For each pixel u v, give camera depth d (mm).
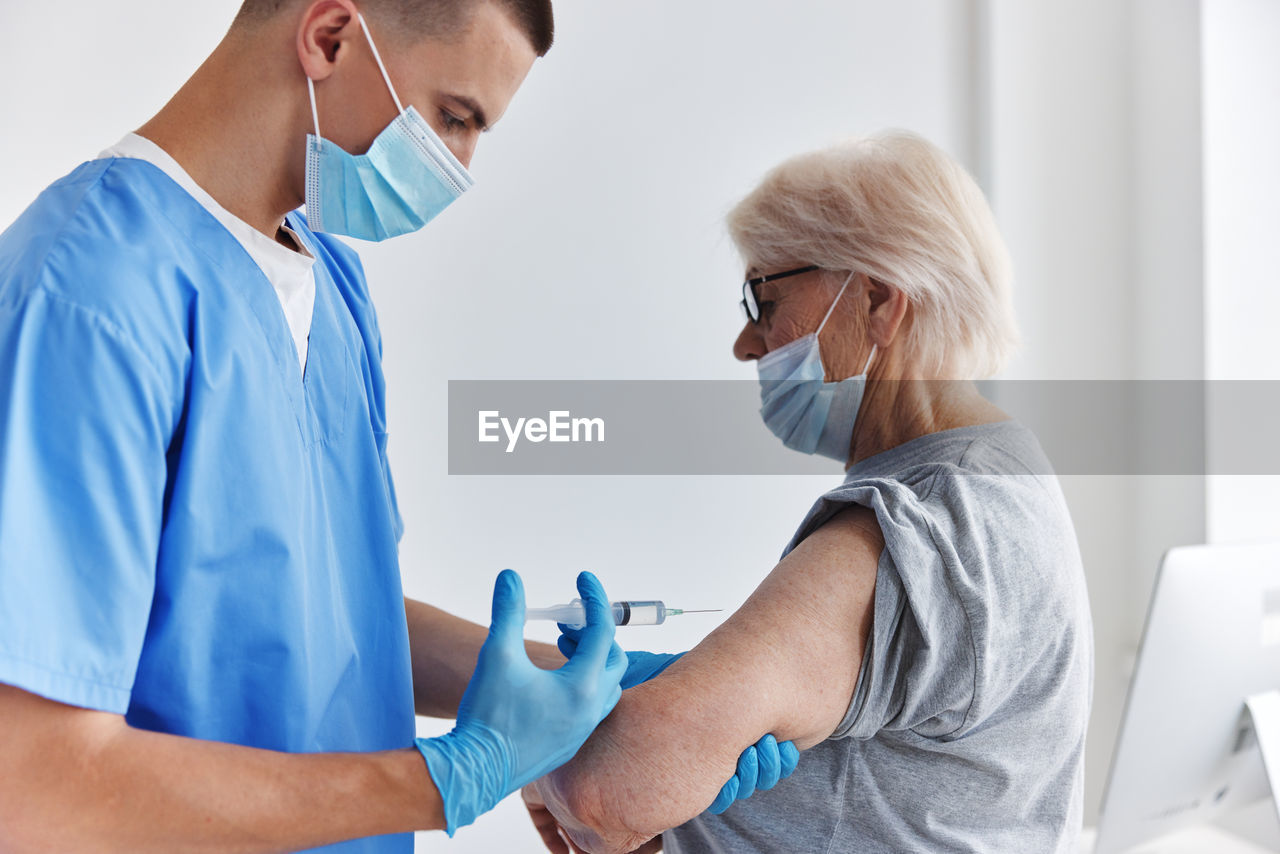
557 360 2051
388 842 1043
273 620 876
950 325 1036
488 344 2010
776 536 2201
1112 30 2463
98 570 714
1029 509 952
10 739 683
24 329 728
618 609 1013
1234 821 2014
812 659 848
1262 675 1374
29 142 1709
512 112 2020
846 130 2244
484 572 2014
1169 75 2357
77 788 684
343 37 876
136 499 743
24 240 796
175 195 876
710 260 2143
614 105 2082
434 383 1979
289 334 939
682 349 2131
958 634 864
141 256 806
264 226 967
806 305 1077
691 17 2131
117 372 749
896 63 2289
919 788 918
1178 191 2342
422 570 1978
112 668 712
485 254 2008
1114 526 2482
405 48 880
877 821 924
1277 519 2326
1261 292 2283
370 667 1048
